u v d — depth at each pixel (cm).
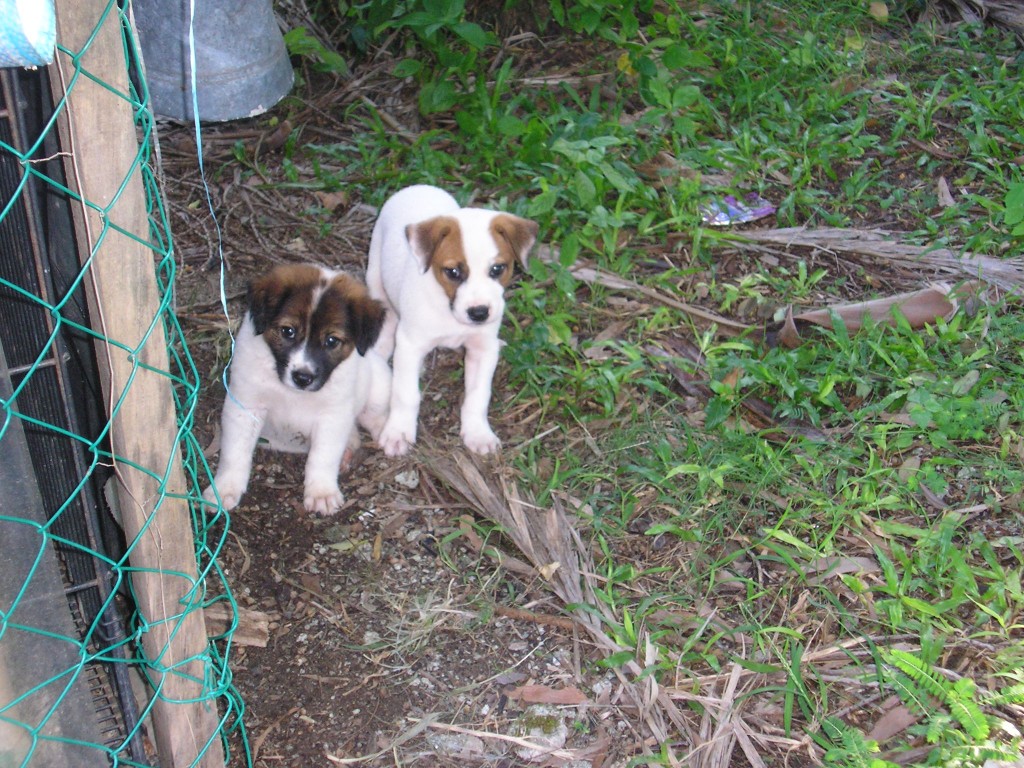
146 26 169
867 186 189
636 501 140
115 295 92
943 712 117
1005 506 138
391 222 157
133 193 90
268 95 178
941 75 219
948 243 177
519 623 128
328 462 141
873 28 235
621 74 206
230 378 139
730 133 201
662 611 128
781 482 140
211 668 107
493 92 202
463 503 142
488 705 121
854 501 137
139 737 108
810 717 118
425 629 128
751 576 132
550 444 149
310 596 131
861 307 160
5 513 90
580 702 121
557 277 162
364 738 118
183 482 99
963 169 194
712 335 160
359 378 142
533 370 155
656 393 154
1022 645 122
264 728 119
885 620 126
